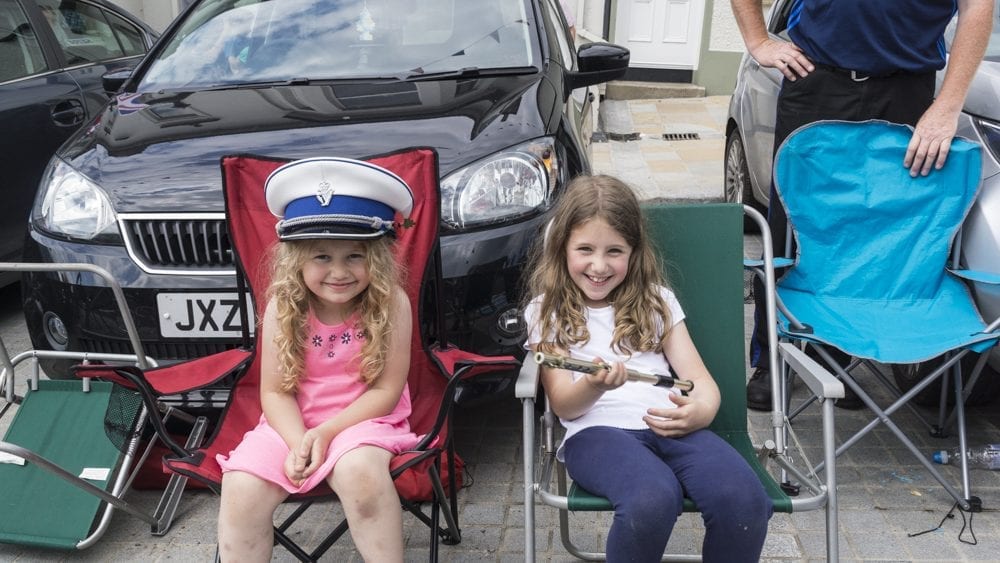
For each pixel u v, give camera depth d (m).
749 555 2.14
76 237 3.14
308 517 3.03
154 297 3.03
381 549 2.19
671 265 2.71
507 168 3.08
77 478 2.69
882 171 3.20
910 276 3.17
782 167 3.25
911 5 3.12
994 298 3.03
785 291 3.27
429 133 3.19
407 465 2.19
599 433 2.35
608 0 9.62
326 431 2.29
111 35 5.77
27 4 5.08
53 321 3.23
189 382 2.46
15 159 4.68
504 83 3.59
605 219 2.39
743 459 2.28
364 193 2.32
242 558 2.19
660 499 2.09
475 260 2.97
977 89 3.32
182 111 3.54
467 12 4.03
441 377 2.67
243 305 2.67
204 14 4.27
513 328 3.05
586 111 4.45
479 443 3.45
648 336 2.49
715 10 9.49
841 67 3.26
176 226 3.05
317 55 3.90
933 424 3.50
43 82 4.93
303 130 3.26
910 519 2.93
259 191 2.64
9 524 2.85
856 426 3.53
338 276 2.34
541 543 2.85
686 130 8.28
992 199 3.14
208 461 2.31
